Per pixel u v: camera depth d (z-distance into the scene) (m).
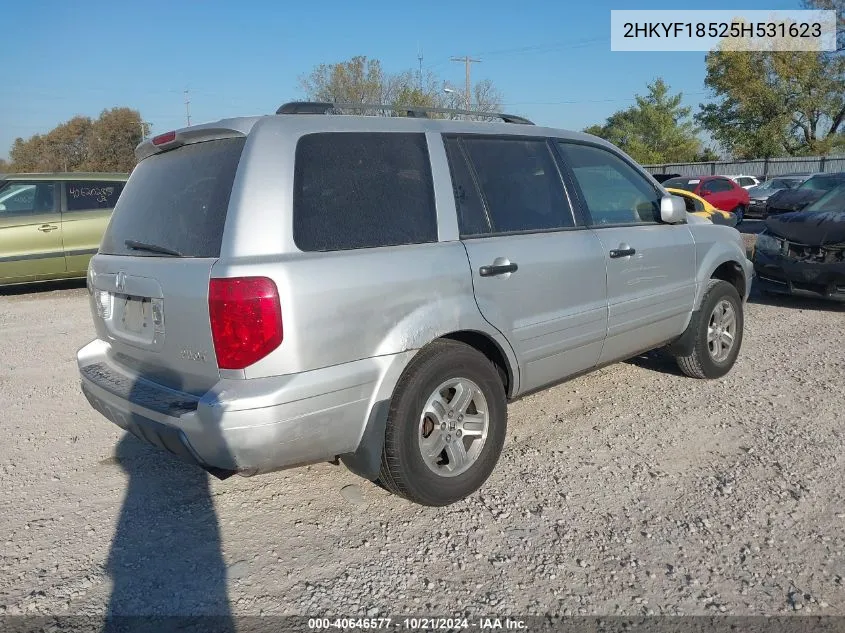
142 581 3.11
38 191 10.54
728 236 5.72
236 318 2.88
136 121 52.91
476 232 3.78
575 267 4.21
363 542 3.36
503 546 3.29
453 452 3.63
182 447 3.05
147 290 3.28
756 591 2.91
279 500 3.81
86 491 3.98
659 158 50.06
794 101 40.81
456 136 3.88
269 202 3.04
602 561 3.14
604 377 5.75
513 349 3.89
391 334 3.27
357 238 3.26
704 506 3.59
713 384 5.50
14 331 8.30
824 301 8.76
